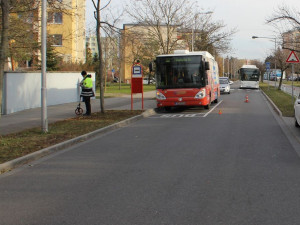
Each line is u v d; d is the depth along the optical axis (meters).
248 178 6.59
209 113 19.59
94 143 10.73
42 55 11.78
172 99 19.95
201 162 7.91
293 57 19.45
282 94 35.75
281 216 4.70
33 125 13.80
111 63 62.78
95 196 5.64
